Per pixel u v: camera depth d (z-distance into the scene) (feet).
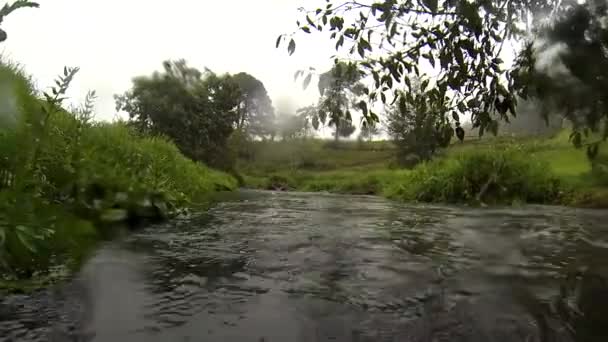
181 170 23.94
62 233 7.05
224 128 108.06
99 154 13.28
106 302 4.61
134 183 12.71
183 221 12.57
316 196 37.93
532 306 4.70
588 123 4.92
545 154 31.63
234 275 6.05
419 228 11.90
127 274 5.85
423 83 6.94
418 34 6.46
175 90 95.30
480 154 27.99
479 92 6.60
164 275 5.92
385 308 4.65
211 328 3.97
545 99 5.28
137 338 3.67
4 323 3.90
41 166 8.37
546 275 6.10
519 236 10.21
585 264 6.89
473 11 5.74
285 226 11.94
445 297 5.05
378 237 10.05
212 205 19.89
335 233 10.60
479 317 4.36
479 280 5.88
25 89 8.50
